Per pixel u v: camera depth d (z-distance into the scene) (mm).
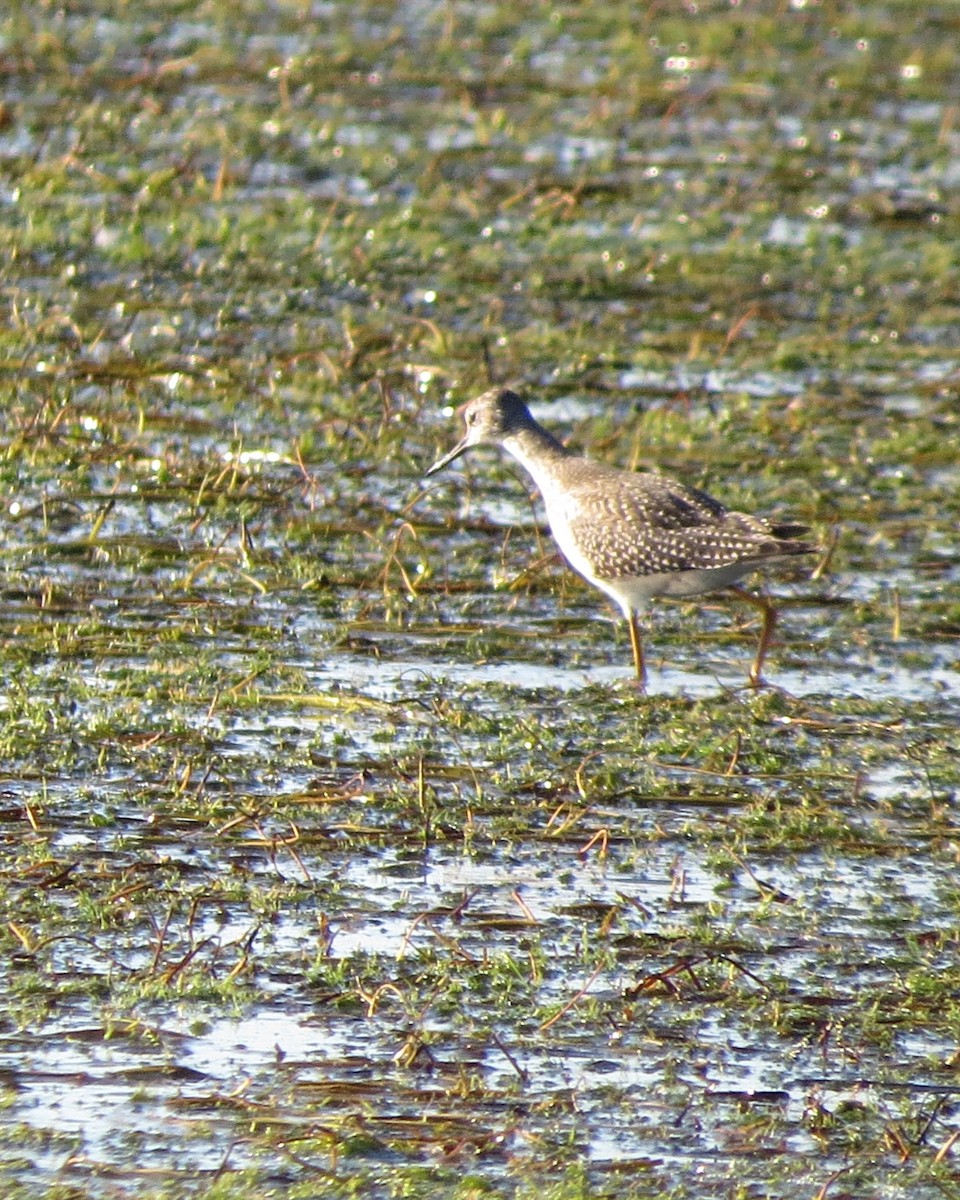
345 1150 8547
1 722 12523
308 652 14039
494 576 15531
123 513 16203
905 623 15078
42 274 21531
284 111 27797
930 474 18141
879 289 23094
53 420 17734
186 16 32531
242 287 21656
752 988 10023
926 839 11797
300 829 11383
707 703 13602
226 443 17719
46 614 14359
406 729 12875
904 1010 9891
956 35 34594
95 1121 8664
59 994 9602
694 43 32938
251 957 10039
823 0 36344
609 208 25172
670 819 11906
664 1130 8836
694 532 13703
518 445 15039
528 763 12469
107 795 11680
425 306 21625
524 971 10031
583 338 20922
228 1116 8734
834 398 19766
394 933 10359
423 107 28719
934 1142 8859
